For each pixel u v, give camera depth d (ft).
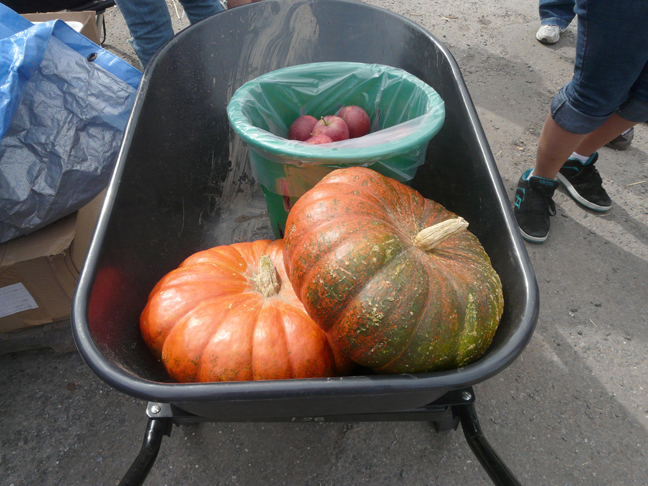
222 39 4.86
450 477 4.30
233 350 3.09
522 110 8.65
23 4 7.16
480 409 4.79
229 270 3.68
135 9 5.76
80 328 2.51
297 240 3.02
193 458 4.38
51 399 4.78
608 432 4.67
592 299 5.81
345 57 5.52
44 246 4.12
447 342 2.67
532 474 4.38
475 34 10.51
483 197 3.67
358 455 4.42
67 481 4.25
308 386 2.28
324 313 2.74
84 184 4.19
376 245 2.71
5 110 3.50
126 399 4.79
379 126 5.17
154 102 4.08
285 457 4.41
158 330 3.28
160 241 4.09
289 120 5.16
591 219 6.81
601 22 3.88
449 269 2.92
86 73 4.24
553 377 5.07
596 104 4.66
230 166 5.63
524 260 2.99
